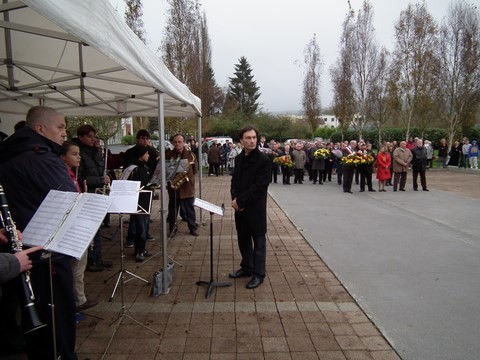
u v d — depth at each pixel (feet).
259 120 154.92
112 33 8.63
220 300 13.42
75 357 8.46
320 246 20.49
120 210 11.53
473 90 82.07
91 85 17.42
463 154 72.43
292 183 53.93
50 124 8.32
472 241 21.65
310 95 106.93
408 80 82.58
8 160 7.93
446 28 82.17
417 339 10.77
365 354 10.01
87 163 17.12
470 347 10.38
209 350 10.18
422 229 24.62
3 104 20.25
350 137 120.16
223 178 62.80
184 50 64.59
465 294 14.08
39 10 6.32
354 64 92.27
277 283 15.08
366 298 13.64
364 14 90.74
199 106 23.97
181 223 25.89
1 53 12.82
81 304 12.33
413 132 106.11
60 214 7.18
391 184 50.67
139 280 15.39
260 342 10.57
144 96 18.21
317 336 10.93
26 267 6.61
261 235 14.64
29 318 6.86
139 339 10.75
